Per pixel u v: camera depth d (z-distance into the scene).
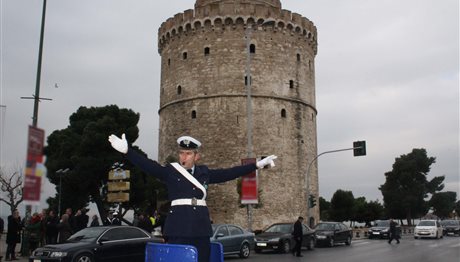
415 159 96.44
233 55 45.91
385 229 46.12
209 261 5.72
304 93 48.34
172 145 47.41
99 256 16.78
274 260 23.22
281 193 44.88
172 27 48.72
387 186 97.12
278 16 46.84
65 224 21.75
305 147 47.56
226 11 46.09
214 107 45.62
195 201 5.67
